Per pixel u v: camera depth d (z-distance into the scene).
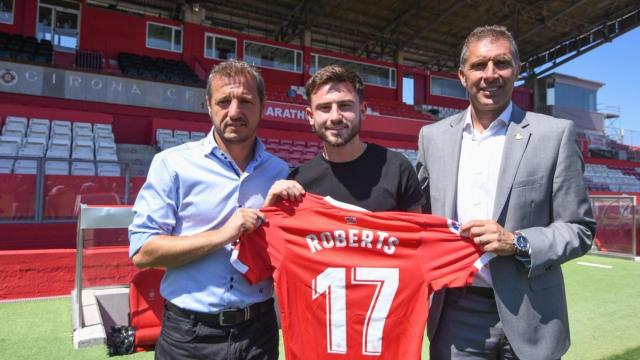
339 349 1.87
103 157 9.65
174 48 17.52
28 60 11.35
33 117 10.62
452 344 1.92
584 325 4.16
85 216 3.53
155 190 1.81
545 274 1.82
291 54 19.89
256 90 1.86
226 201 1.86
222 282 1.80
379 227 1.90
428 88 23.11
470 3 18.95
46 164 5.97
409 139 18.09
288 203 1.93
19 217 5.43
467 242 1.85
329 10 19.78
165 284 1.86
